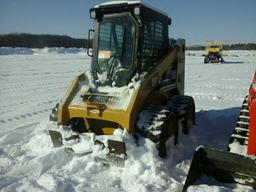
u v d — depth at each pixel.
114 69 5.61
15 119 8.20
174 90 6.87
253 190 3.94
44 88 13.33
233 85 14.77
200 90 13.21
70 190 4.27
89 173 4.76
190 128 6.88
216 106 9.77
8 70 20.34
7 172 4.84
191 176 4.00
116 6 5.57
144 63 5.76
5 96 11.41
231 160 4.00
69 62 28.86
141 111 5.23
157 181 4.47
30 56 38.50
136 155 4.79
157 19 6.10
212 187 3.83
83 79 5.88
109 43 5.76
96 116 5.15
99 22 5.84
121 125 4.96
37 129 6.73
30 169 4.88
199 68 25.27
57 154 5.18
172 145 5.62
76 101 5.52
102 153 4.93
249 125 4.27
